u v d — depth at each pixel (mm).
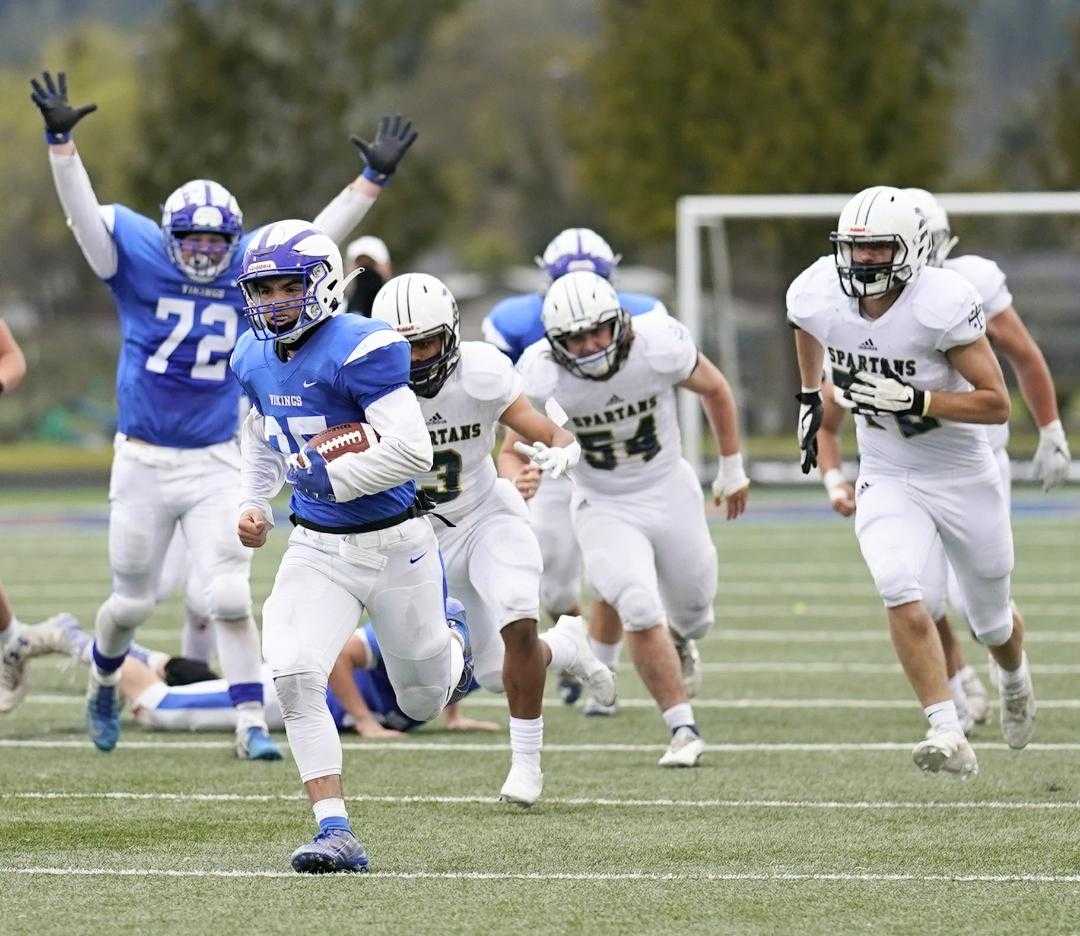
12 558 54156
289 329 18203
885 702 29922
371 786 23219
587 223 190625
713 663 34500
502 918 16500
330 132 106250
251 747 25297
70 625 27312
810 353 23406
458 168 186125
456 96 193250
